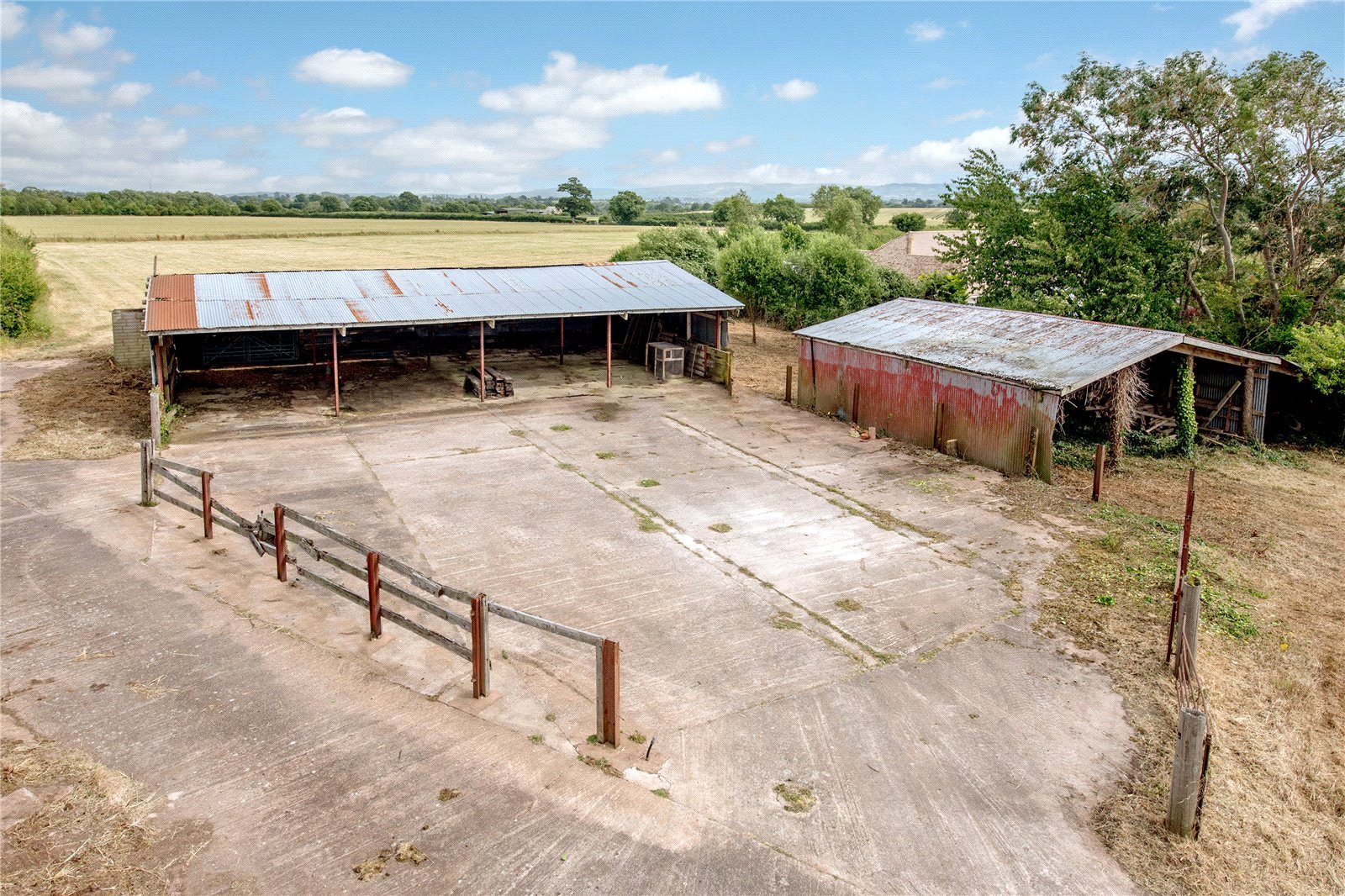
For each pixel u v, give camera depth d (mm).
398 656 8961
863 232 79875
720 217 104062
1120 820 7141
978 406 17922
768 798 7164
